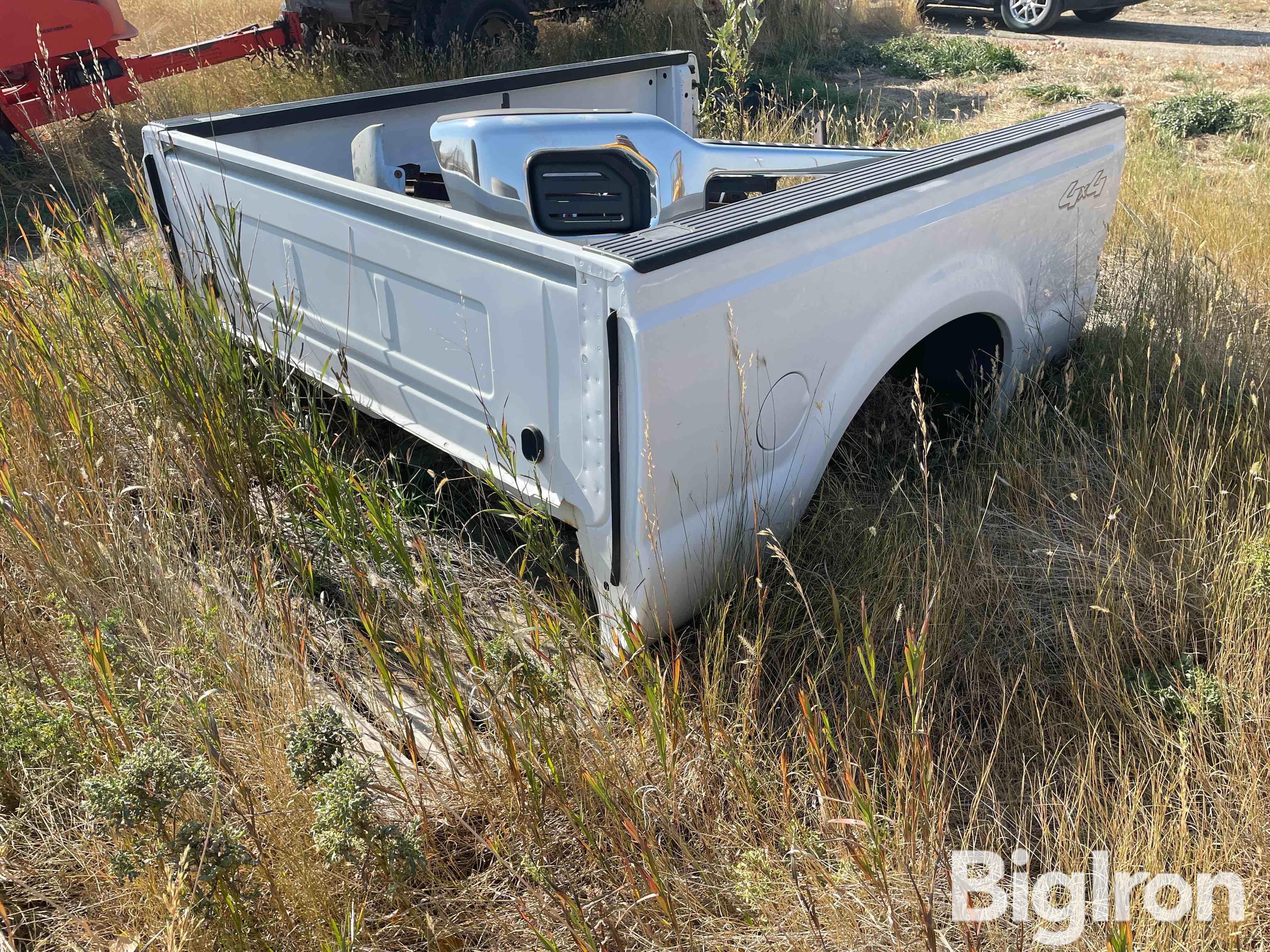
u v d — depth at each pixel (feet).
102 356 11.70
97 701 7.57
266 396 11.76
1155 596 9.28
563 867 7.18
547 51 32.78
